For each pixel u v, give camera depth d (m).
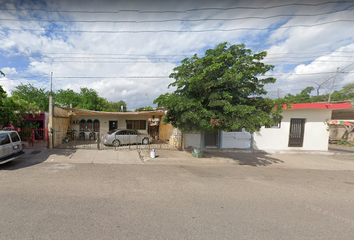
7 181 4.27
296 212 3.15
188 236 2.32
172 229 2.47
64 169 5.50
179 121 6.77
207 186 4.39
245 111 5.16
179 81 5.88
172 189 4.09
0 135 5.30
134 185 4.27
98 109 22.20
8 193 3.56
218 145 10.17
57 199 3.34
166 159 7.25
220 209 3.17
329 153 9.69
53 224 2.49
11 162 6.19
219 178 5.11
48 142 8.73
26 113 9.81
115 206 3.13
